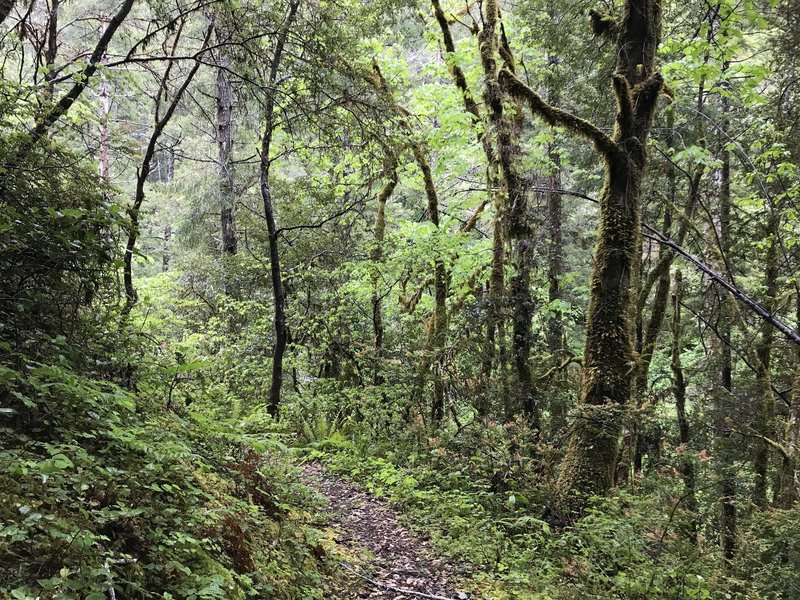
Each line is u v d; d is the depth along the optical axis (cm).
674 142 1245
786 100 1172
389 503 775
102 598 216
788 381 1321
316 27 819
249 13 796
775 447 1095
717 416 1186
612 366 799
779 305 1272
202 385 795
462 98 1214
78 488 278
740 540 817
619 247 818
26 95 471
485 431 892
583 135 833
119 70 652
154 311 1180
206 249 1731
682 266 1352
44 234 411
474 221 1342
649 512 675
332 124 880
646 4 838
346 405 1188
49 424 338
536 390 1006
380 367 1256
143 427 421
